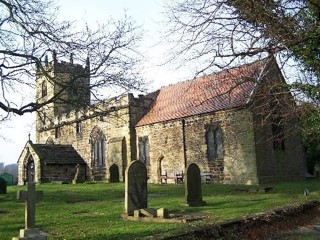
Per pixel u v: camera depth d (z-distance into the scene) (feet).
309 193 59.06
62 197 63.82
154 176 106.73
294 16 23.21
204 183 89.25
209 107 93.91
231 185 81.00
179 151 100.22
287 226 35.29
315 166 109.09
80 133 135.44
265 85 28.17
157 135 107.24
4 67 37.45
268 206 44.78
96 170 126.93
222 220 33.30
